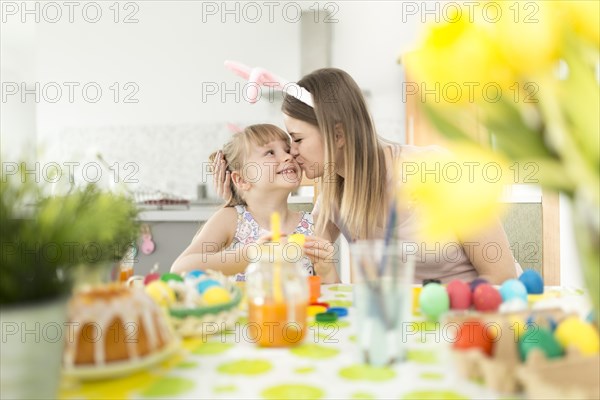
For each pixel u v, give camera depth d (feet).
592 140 0.95
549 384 1.32
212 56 12.08
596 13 0.92
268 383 1.60
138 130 12.32
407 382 1.60
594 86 0.94
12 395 1.22
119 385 1.58
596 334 1.64
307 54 11.55
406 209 3.93
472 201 0.88
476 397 1.46
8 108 19.89
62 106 12.57
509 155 1.04
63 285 1.31
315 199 6.13
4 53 17.69
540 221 5.34
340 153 4.37
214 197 11.46
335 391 1.53
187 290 2.28
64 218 1.29
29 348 1.23
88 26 12.41
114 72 12.35
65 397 1.49
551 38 0.90
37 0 12.46
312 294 2.81
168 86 12.22
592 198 1.00
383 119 11.81
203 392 1.53
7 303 1.22
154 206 8.31
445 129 1.04
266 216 4.83
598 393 1.25
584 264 1.12
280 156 4.68
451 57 0.91
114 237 1.83
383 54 11.78
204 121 12.12
